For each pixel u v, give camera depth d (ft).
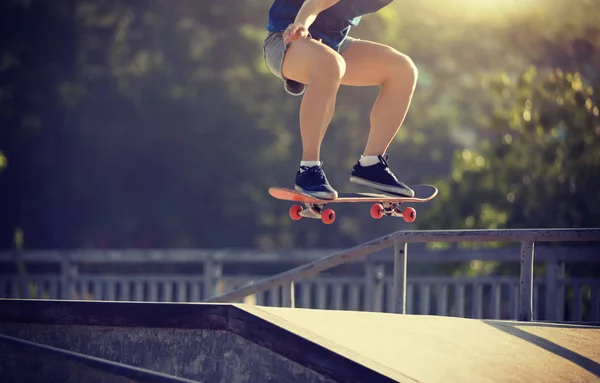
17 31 125.39
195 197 128.98
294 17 22.52
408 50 162.91
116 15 128.98
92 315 19.19
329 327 19.34
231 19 134.82
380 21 129.80
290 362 17.58
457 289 42.04
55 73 126.31
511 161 55.31
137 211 127.95
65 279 55.16
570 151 52.37
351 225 138.41
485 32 149.59
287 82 22.93
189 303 18.49
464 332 21.45
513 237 27.25
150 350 18.81
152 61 132.26
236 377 18.03
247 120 127.95
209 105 126.72
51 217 127.95
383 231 141.08
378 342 18.98
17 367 19.30
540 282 40.14
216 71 132.57
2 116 124.47
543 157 53.42
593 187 51.88
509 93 58.54
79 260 55.11
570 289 46.65
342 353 17.19
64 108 126.00
